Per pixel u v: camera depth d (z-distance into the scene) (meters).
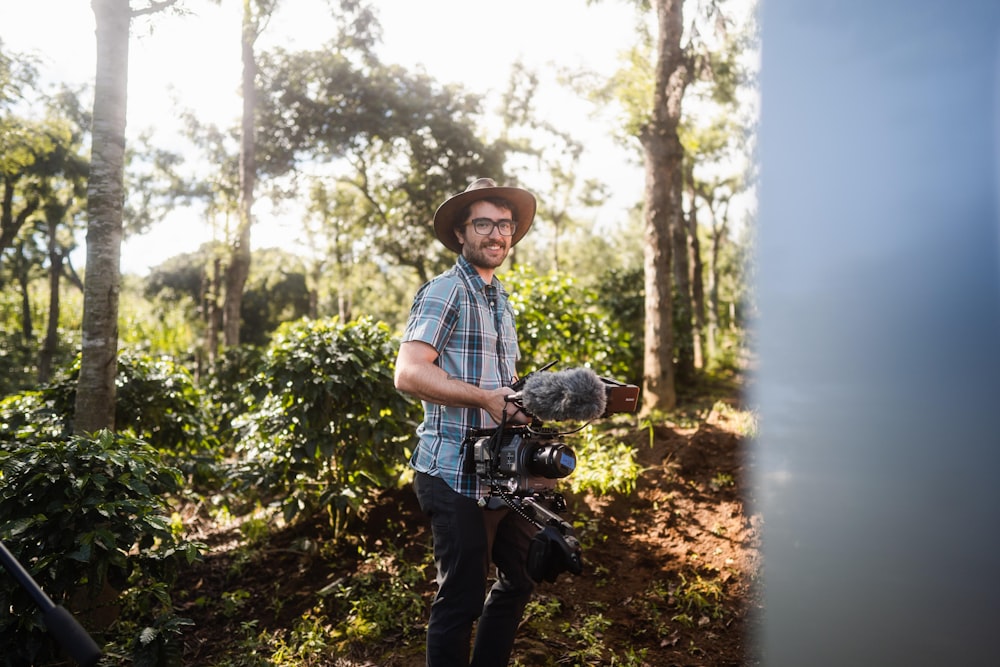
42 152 23.25
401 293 32.91
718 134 22.42
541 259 45.19
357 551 4.59
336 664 3.38
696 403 10.60
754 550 3.98
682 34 10.10
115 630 3.65
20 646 2.84
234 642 3.73
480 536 2.58
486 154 25.55
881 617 0.92
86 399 4.21
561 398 2.21
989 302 0.86
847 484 0.94
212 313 19.19
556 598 3.80
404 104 23.78
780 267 1.01
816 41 0.99
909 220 0.91
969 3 0.89
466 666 2.59
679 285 17.56
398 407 4.73
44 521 2.98
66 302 35.69
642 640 3.46
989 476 0.86
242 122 14.94
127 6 4.38
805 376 0.98
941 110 0.90
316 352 4.75
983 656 0.85
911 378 0.90
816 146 0.99
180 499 5.66
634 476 4.96
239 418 5.26
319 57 23.20
